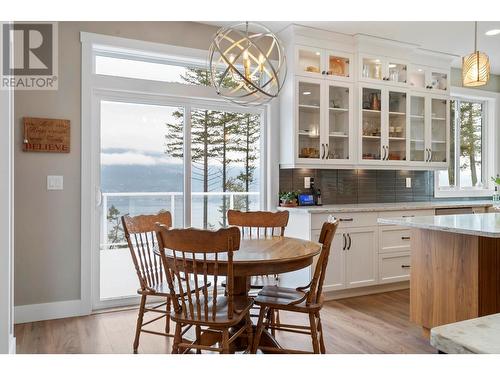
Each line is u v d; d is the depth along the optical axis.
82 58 3.34
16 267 3.14
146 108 3.72
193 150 3.94
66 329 3.02
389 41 4.32
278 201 4.26
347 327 3.09
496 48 4.62
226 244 1.94
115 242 3.68
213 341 2.47
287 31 3.99
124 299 3.62
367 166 4.38
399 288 4.28
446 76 4.99
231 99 2.96
